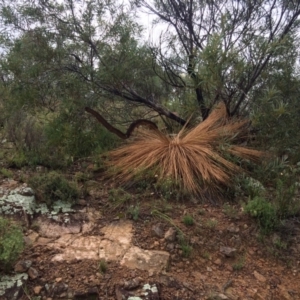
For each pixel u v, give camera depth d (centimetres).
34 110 526
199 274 327
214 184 427
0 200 377
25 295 288
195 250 347
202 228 369
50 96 512
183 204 406
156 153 455
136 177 433
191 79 521
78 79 502
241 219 386
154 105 563
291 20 536
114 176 450
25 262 309
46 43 493
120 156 481
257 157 470
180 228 366
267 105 459
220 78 460
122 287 299
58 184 399
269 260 350
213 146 470
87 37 497
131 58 522
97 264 317
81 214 380
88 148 512
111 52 516
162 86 603
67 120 505
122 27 513
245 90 514
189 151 454
